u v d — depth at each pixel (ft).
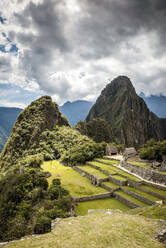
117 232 42.78
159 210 61.77
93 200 99.91
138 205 86.84
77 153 188.75
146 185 107.55
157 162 122.21
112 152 201.98
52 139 269.44
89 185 121.49
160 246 36.68
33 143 268.00
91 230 45.27
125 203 95.14
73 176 145.18
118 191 107.96
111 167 150.71
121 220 51.85
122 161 152.25
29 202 91.15
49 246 37.70
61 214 66.90
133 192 99.91
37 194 94.48
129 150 168.04
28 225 67.92
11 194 99.91
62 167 181.47
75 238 40.86
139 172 123.85
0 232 70.23
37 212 74.38
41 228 48.08
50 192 94.27
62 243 38.73
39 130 282.77
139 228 45.24
